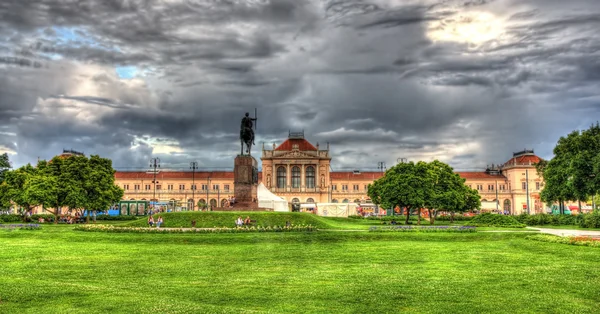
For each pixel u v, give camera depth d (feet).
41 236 188.65
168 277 103.81
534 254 140.97
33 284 89.71
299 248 158.51
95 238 181.88
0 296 79.77
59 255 138.41
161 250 152.25
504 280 99.50
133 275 106.11
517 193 649.61
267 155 617.21
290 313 73.87
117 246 163.02
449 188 319.27
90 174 323.57
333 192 651.66
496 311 75.72
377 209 560.20
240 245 167.32
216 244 170.81
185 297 83.76
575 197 315.78
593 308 77.71
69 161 326.03
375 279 100.89
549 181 333.83
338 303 80.28
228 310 72.33
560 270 111.14
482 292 88.38
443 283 96.22
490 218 260.01
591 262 123.44
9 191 320.09
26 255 137.39
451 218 347.15
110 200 336.90
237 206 254.27
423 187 294.87
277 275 106.22
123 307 73.00
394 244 171.53
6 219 313.94
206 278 102.47
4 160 401.29
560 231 227.81
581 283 96.12
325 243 173.78
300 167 613.11
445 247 161.68
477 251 149.38
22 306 73.97
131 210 443.73
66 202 306.55
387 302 81.05
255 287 92.53
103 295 81.56
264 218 233.96
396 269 114.42
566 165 321.52
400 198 291.38
